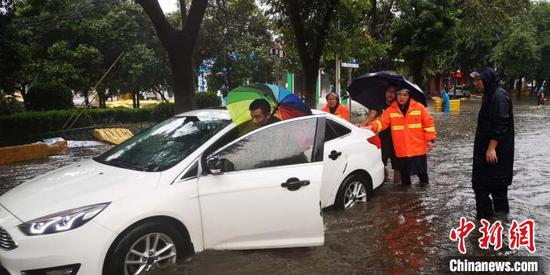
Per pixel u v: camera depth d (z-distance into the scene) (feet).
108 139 47.50
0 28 42.73
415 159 23.38
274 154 14.44
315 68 37.40
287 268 13.46
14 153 36.19
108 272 11.48
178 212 12.51
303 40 36.63
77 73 70.59
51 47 70.90
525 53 123.95
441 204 20.53
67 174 14.17
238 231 13.47
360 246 15.44
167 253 12.56
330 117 19.07
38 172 31.50
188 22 30.55
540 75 136.77
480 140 17.98
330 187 18.28
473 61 148.56
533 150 36.11
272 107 15.62
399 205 20.25
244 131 14.83
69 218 11.28
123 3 78.95
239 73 88.84
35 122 53.52
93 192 12.12
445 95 84.23
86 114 60.39
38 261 10.93
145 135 16.29
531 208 19.56
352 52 40.55
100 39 76.18
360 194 19.71
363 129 20.72
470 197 21.77
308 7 36.19
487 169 17.89
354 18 36.96
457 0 60.54
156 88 85.61
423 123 23.44
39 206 11.81
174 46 30.53
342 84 65.92
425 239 16.20
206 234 13.10
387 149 24.13
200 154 13.48
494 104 17.20
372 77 23.89
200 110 17.21
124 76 82.79
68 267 11.05
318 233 14.23
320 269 13.55
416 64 61.11
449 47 58.80
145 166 13.73
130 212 11.78
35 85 64.18
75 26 73.77
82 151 41.57
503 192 18.48
